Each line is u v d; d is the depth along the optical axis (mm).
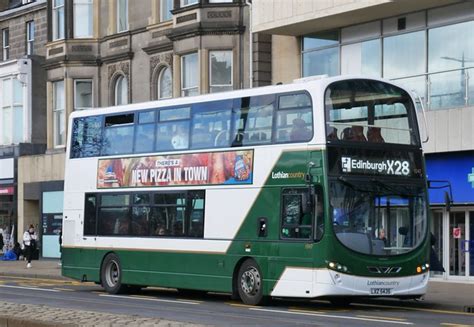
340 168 19359
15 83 48812
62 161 44250
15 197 47438
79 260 25859
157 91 39812
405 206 20031
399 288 19688
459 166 27516
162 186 23375
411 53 29078
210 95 22406
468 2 27297
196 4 36094
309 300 23062
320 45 32344
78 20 44000
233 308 20203
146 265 23625
